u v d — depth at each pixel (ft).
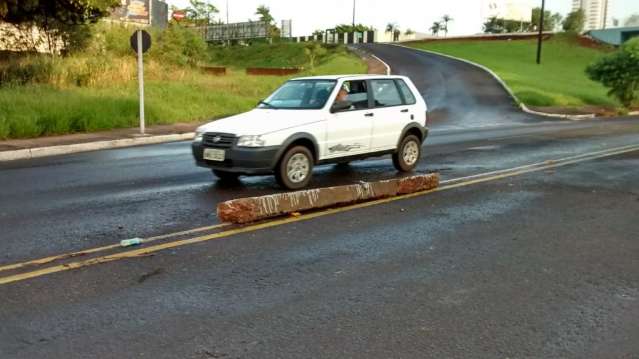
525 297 15.79
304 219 23.68
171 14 189.67
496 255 19.43
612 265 18.58
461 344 13.01
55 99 57.67
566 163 40.45
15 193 28.53
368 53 214.69
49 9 81.82
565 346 13.00
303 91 32.19
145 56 100.48
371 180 32.99
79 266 17.51
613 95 119.34
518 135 60.59
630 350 12.85
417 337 13.32
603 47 250.98
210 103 74.23
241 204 22.89
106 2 80.84
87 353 12.29
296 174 29.60
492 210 25.98
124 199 27.17
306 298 15.44
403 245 20.36
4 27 87.86
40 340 12.82
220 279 16.69
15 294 15.28
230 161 28.27
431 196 28.86
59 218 23.30
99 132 54.90
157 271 17.22
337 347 12.75
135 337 13.03
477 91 122.72
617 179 34.19
